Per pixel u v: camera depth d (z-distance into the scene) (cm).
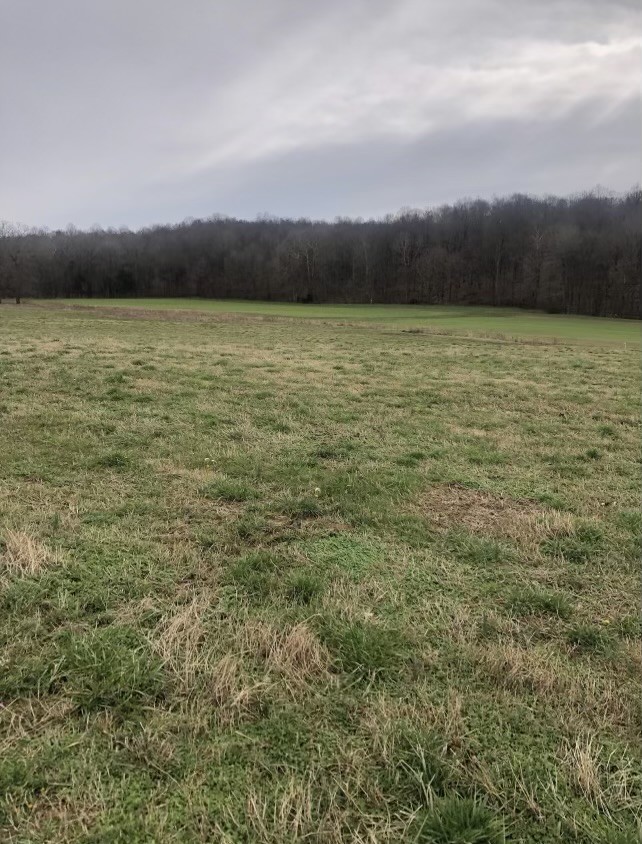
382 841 186
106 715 232
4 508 438
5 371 1067
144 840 183
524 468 605
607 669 274
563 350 2100
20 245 7112
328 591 335
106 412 781
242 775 208
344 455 626
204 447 632
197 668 261
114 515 436
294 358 1520
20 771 204
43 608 308
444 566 375
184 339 2089
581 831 191
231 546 390
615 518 464
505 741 226
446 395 1014
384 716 237
